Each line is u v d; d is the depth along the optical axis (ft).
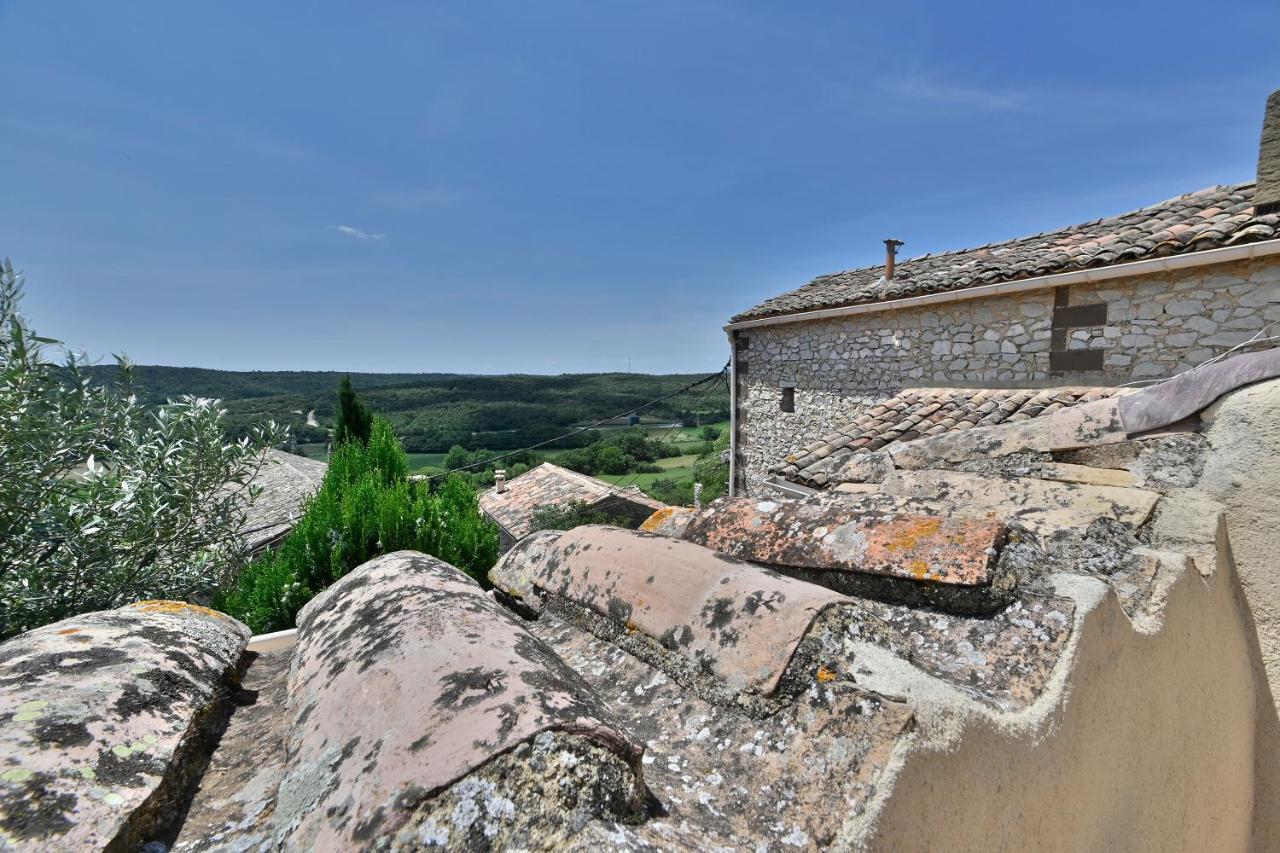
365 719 3.40
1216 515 5.84
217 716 4.42
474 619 4.42
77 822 2.83
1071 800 4.01
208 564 17.48
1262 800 6.66
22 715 3.30
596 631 5.09
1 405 12.55
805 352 32.22
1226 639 5.82
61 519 13.76
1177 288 18.26
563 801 2.74
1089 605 4.26
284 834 2.90
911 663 3.74
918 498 7.12
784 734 3.32
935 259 30.58
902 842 2.78
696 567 4.98
